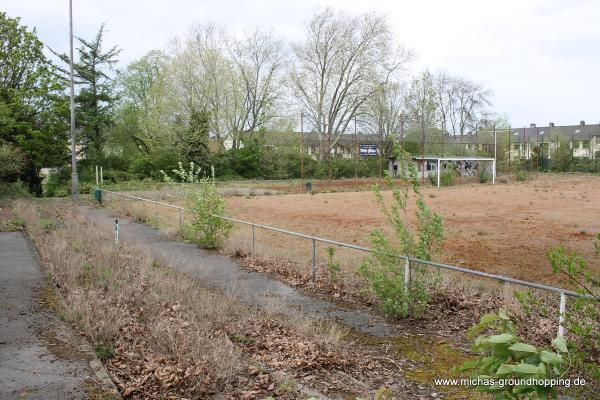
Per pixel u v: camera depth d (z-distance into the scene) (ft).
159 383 18.22
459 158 161.38
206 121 171.12
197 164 169.37
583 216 76.23
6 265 38.47
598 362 11.57
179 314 25.82
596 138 314.35
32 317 25.61
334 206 94.94
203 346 20.54
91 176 148.05
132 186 132.77
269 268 39.19
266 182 167.12
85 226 59.77
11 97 121.80
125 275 33.01
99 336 22.45
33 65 127.85
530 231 61.21
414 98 204.44
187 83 171.94
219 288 33.60
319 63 197.06
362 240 55.26
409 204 95.71
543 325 22.48
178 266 40.11
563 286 33.58
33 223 58.80
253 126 200.34
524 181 169.89
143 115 184.75
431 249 32.22
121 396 17.26
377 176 196.44
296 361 20.79
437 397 17.92
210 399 17.28
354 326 26.18
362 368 20.56
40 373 18.83
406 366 20.92
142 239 53.83
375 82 195.52
